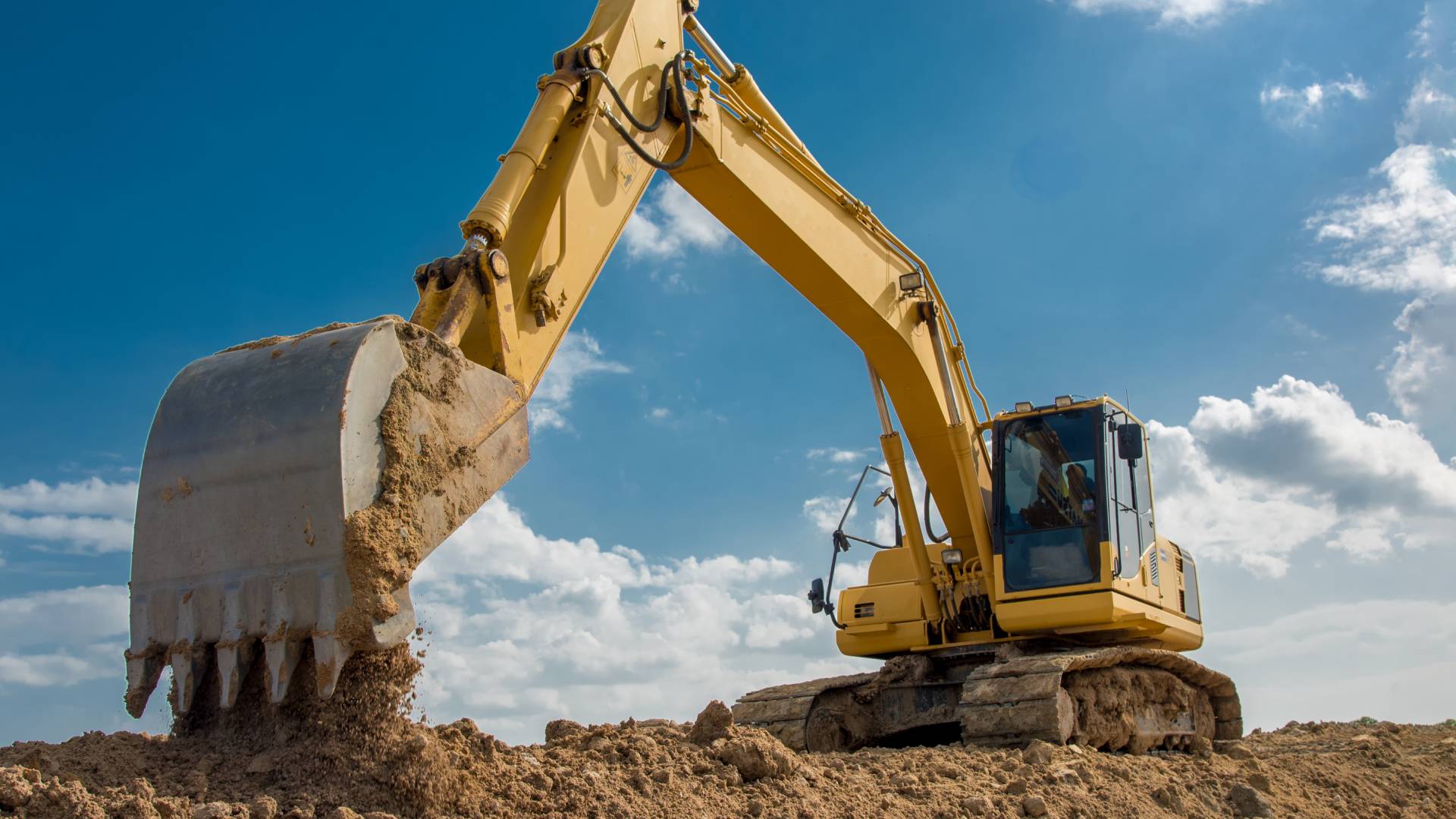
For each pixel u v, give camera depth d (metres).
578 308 6.96
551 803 5.30
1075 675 10.16
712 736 7.10
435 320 6.05
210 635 5.04
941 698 11.16
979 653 11.27
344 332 5.30
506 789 5.31
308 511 4.89
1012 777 7.89
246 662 4.96
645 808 5.55
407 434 5.20
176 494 5.24
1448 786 11.48
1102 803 7.59
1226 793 8.95
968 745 9.42
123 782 4.68
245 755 4.92
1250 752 11.59
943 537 12.22
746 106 9.17
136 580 5.26
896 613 11.89
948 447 11.34
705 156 8.54
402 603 4.94
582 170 7.08
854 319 10.43
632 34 7.82
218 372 5.43
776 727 10.83
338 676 4.81
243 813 4.40
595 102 7.21
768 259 9.80
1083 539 10.65
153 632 5.17
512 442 5.85
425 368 5.42
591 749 6.59
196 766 4.84
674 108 8.10
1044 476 11.04
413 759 4.89
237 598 4.97
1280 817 8.69
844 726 11.30
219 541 5.08
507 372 6.01
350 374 5.02
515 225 6.83
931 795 6.99
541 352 6.61
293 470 4.96
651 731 7.51
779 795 6.26
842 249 9.97
